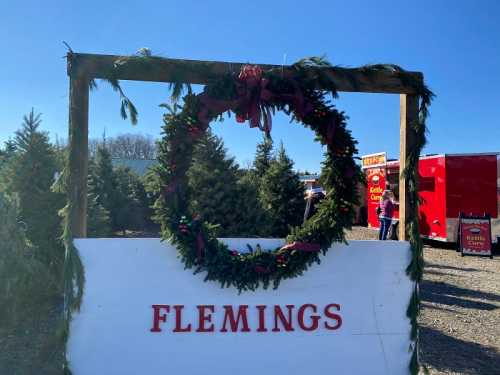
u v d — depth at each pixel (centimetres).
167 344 348
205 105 351
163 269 350
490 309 711
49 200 693
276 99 361
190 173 697
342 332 364
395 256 372
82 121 347
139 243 349
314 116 365
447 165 1386
